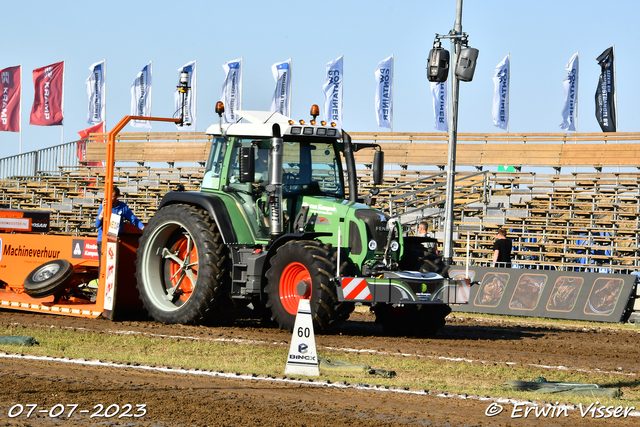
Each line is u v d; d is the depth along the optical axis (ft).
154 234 63.31
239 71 191.31
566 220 131.95
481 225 134.10
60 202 179.83
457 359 47.78
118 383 36.40
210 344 50.39
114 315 64.90
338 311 54.85
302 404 33.17
